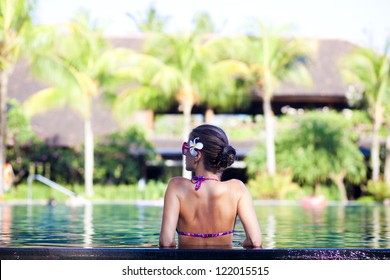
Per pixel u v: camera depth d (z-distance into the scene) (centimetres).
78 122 3716
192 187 474
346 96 3706
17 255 463
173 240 470
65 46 3225
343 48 4134
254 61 3450
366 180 3556
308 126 3344
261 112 4109
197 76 3400
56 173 3403
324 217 1355
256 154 3375
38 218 1210
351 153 3322
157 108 3678
